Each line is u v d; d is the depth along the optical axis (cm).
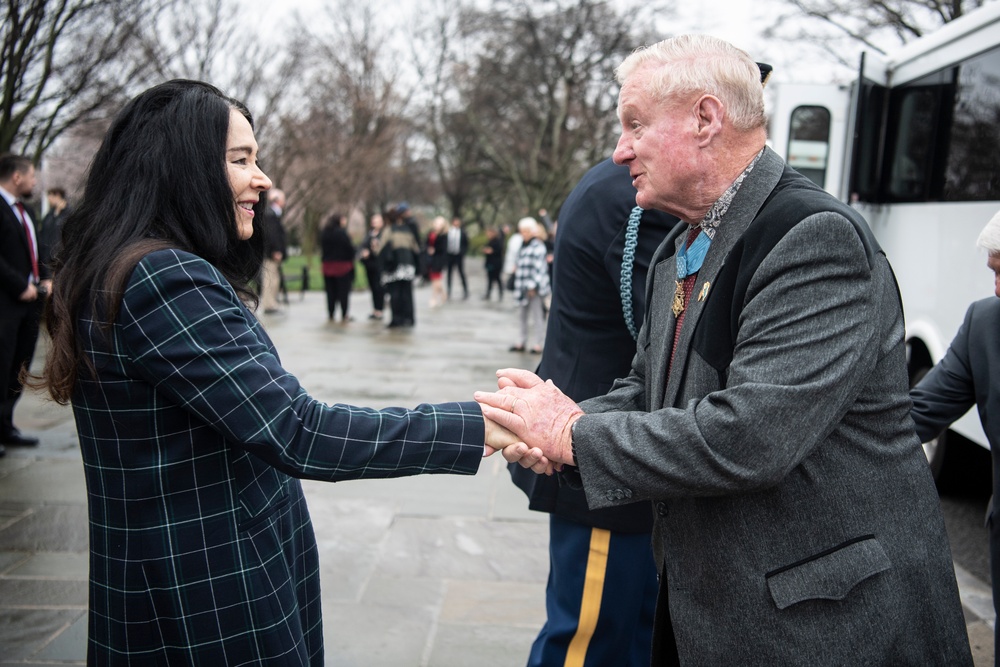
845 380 128
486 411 152
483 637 283
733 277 140
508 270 1348
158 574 137
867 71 554
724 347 141
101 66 950
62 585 317
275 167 1809
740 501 139
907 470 140
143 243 135
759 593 138
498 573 337
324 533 377
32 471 458
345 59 2319
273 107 1669
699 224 150
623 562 200
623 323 199
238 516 142
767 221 136
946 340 455
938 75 494
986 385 202
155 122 143
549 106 3034
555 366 209
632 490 138
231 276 156
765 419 126
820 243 129
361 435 140
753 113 141
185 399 132
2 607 298
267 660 143
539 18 2905
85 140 1248
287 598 147
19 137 979
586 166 2986
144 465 136
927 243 486
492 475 466
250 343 138
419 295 1917
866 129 567
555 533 210
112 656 141
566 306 205
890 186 552
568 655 204
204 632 139
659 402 154
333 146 2173
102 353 134
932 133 494
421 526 387
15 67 823
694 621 146
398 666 264
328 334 1070
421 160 3575
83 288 136
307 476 138
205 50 1363
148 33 1075
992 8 433
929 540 140
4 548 352
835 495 135
